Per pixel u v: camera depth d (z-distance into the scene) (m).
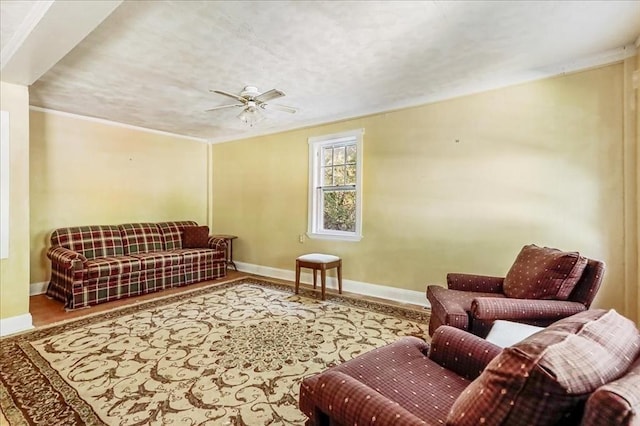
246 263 5.79
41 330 3.04
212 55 2.76
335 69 3.06
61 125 4.51
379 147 4.22
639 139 2.60
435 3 2.05
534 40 2.54
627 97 2.71
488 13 2.16
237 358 2.50
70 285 3.71
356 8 2.09
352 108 4.29
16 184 3.11
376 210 4.25
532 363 0.73
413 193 3.95
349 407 1.04
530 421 0.73
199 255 4.94
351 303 3.89
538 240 3.16
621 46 2.66
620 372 0.80
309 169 4.93
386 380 1.39
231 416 1.83
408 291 3.99
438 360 1.57
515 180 3.28
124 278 4.09
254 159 5.65
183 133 5.80
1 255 3.02
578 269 2.20
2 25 2.11
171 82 3.36
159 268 4.45
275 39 2.49
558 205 3.06
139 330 3.03
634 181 2.69
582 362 0.76
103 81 3.35
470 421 0.83
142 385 2.12
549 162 3.10
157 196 5.59
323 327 3.12
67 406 1.90
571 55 2.80
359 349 2.67
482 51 2.71
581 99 2.93
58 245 4.16
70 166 4.60
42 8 1.91
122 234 4.75
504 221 3.35
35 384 2.13
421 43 2.57
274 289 4.51
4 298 3.03
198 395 2.02
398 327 3.14
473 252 3.54
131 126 5.22
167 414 1.84
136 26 2.30
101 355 2.54
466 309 2.28
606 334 0.92
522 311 2.09
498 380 0.78
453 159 3.65
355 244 4.45
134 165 5.28
